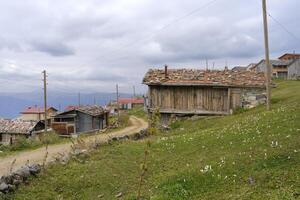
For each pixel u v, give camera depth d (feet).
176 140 87.51
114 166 68.39
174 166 63.41
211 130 99.60
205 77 163.53
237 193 44.60
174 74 167.94
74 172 65.62
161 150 77.97
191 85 157.99
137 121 327.67
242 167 52.39
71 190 58.23
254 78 164.66
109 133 218.59
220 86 156.76
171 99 162.61
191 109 160.35
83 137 188.75
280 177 46.24
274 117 89.45
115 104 616.80
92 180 61.16
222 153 63.77
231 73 170.09
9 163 105.50
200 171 53.67
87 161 73.77
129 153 78.13
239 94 157.48
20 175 61.05
